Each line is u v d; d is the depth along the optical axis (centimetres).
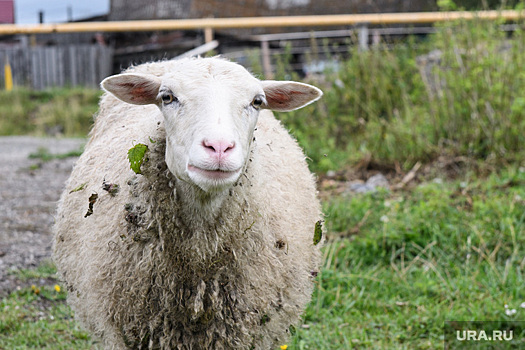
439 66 844
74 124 1652
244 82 278
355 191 707
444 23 818
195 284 289
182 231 282
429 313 460
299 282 328
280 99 324
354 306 489
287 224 323
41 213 766
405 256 555
